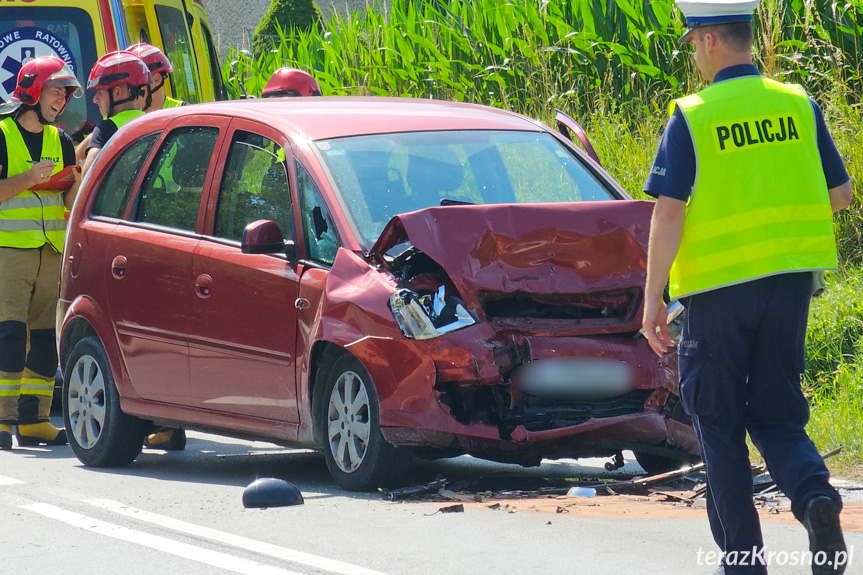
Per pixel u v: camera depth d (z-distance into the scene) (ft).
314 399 60.03
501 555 44.98
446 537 48.08
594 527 49.08
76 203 75.25
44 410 81.35
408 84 156.35
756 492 56.13
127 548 48.16
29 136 80.74
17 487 62.95
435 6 165.07
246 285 62.69
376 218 60.75
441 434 55.01
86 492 61.05
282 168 63.98
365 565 44.14
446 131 67.15
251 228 60.44
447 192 63.16
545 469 67.46
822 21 125.08
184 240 66.90
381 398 56.24
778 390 38.88
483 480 62.64
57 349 77.51
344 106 69.21
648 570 42.45
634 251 58.23
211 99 114.93
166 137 71.31
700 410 38.96
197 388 65.41
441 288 56.44
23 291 79.92
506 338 55.88
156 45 98.84
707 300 38.34
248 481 64.13
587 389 56.29
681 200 37.99
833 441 67.67
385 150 64.44
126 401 69.26
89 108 94.22
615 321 58.13
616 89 137.59
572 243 57.47
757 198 37.91
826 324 84.69
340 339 57.36
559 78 137.28
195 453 76.59
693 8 39.42
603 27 140.46
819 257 38.34
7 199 78.02
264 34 209.56
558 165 67.62
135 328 68.49
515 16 146.10
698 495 54.65
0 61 93.97
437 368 55.06
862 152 104.06
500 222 56.95
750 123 38.24
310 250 61.11
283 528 50.70
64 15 93.97
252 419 62.90
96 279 71.41
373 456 57.21
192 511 55.01
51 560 46.75
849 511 51.60
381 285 57.11
